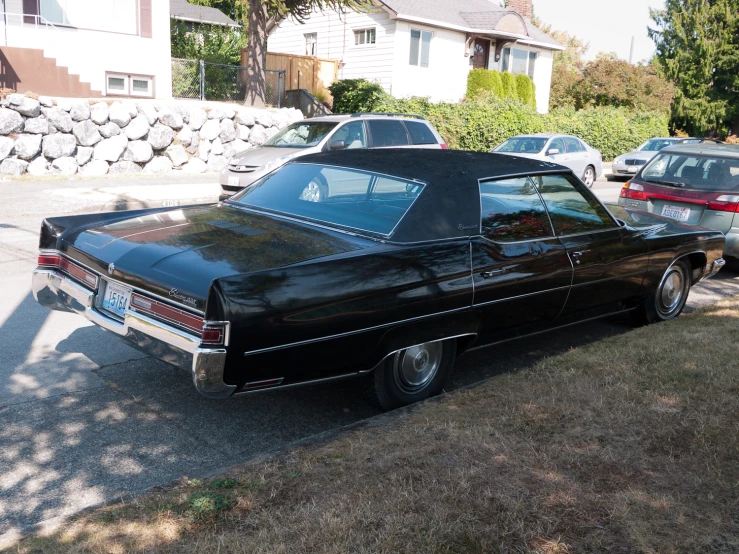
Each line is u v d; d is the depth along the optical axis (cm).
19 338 563
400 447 359
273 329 355
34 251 886
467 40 2998
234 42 3008
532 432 379
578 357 502
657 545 283
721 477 335
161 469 370
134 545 274
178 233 430
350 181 467
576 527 294
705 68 4347
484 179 471
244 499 308
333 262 384
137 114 1606
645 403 418
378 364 410
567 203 530
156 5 2033
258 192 508
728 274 909
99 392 465
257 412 446
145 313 379
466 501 308
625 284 568
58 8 1873
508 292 464
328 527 285
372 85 2459
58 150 1498
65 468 367
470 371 533
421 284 412
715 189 834
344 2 2067
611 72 3638
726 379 458
